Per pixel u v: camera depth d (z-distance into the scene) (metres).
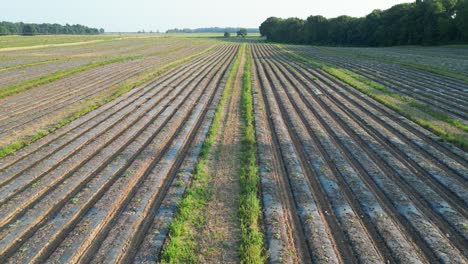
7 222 11.09
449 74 36.06
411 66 43.34
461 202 12.19
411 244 10.02
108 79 35.72
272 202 11.97
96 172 14.54
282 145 17.12
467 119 20.89
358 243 9.89
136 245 9.96
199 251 9.62
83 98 27.12
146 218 11.23
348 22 102.50
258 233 10.27
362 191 12.70
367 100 26.14
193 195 12.33
